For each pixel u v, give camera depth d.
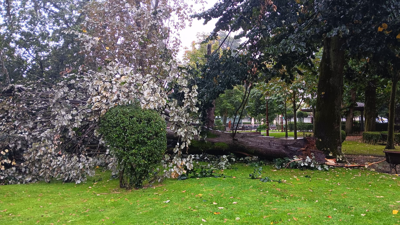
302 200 4.15
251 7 7.78
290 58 7.93
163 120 5.13
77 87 6.83
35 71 13.24
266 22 7.41
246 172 6.67
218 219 3.30
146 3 8.21
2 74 11.15
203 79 8.05
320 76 8.25
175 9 8.80
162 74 6.22
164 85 6.40
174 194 4.52
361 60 9.40
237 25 8.20
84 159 5.56
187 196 4.36
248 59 7.92
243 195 4.41
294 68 8.65
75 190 5.07
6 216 3.51
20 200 4.33
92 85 5.72
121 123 4.68
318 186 5.07
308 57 8.41
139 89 5.19
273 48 7.02
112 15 7.88
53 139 5.86
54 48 13.38
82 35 6.41
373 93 16.47
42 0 13.95
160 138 4.92
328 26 6.43
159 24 7.71
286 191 4.66
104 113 5.16
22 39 12.86
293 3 7.49
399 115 22.06
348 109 19.72
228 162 7.62
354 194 4.49
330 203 3.97
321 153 7.39
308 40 7.40
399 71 9.66
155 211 3.64
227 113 25.58
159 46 7.52
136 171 4.86
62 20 13.65
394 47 7.04
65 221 3.31
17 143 6.43
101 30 7.50
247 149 7.95
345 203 3.96
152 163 4.96
